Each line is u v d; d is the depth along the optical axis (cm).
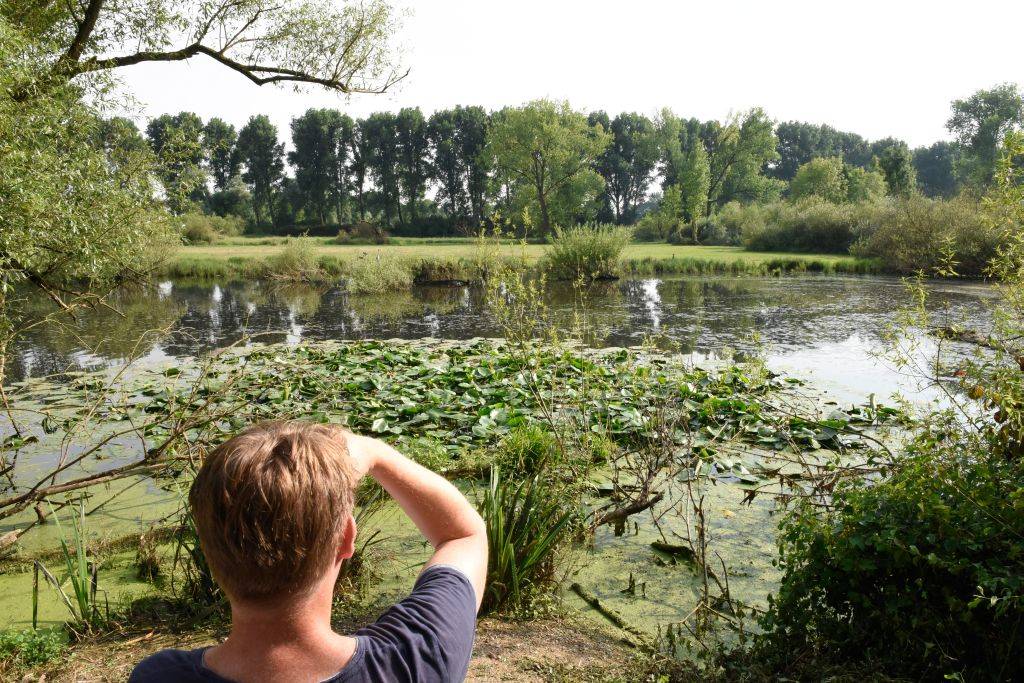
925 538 327
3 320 754
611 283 2827
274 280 3188
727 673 347
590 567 496
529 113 5759
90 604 441
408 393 946
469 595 109
